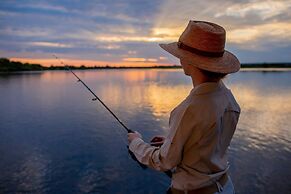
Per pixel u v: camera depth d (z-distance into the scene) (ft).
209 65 5.05
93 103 83.92
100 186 28.84
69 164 34.37
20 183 29.89
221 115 5.08
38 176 31.30
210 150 5.06
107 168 33.01
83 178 30.81
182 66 5.55
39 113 68.23
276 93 101.19
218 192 5.30
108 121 57.67
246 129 49.39
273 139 43.65
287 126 50.93
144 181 30.04
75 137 46.06
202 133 4.94
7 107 78.18
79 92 118.32
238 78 223.51
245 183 29.96
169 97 98.43
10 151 39.52
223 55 5.36
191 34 5.22
